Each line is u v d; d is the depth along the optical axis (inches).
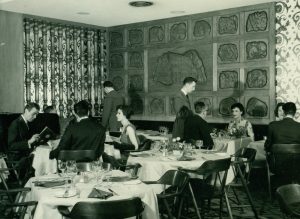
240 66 337.4
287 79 314.7
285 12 314.0
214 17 350.6
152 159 201.5
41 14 360.2
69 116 387.9
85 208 109.1
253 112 331.0
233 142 273.7
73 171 144.8
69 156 183.8
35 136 246.7
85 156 184.5
